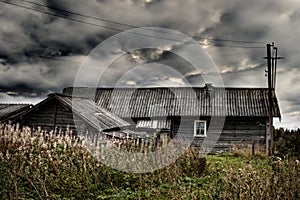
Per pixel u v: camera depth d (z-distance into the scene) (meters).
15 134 11.04
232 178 8.66
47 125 18.17
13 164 9.38
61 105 18.23
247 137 26.16
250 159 17.33
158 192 9.37
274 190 7.76
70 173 9.69
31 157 9.55
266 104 27.02
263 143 26.02
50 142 11.39
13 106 22.72
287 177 8.49
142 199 8.98
